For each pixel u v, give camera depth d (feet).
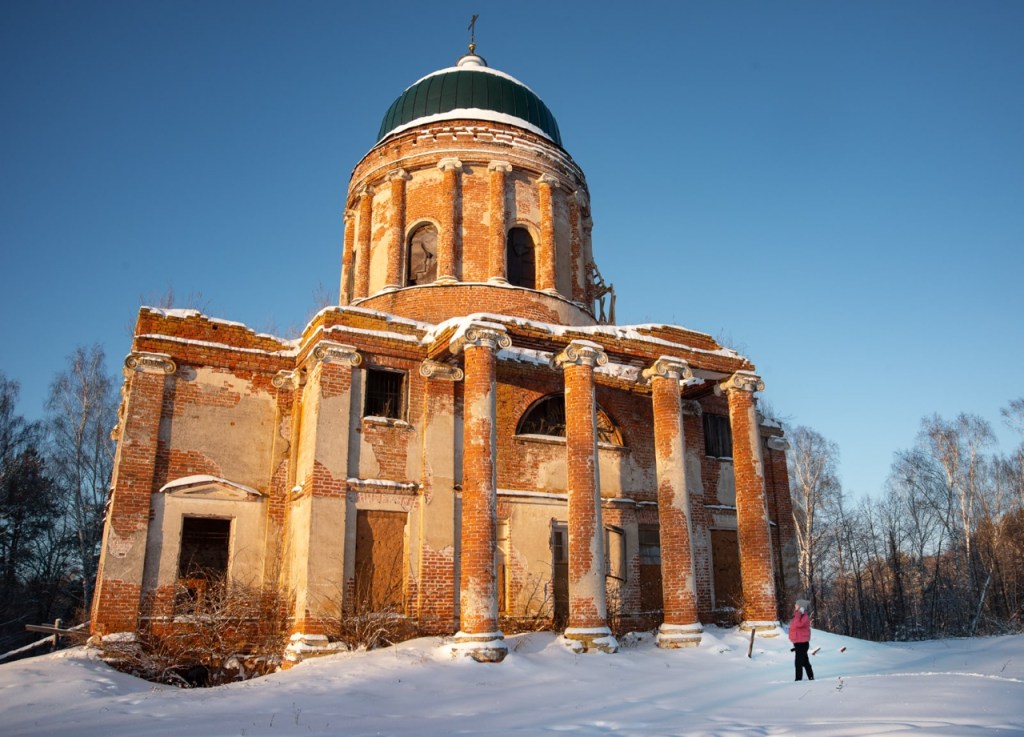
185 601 55.36
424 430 59.41
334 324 59.26
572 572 53.62
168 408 58.39
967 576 126.72
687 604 56.65
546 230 77.10
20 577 119.75
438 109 81.66
